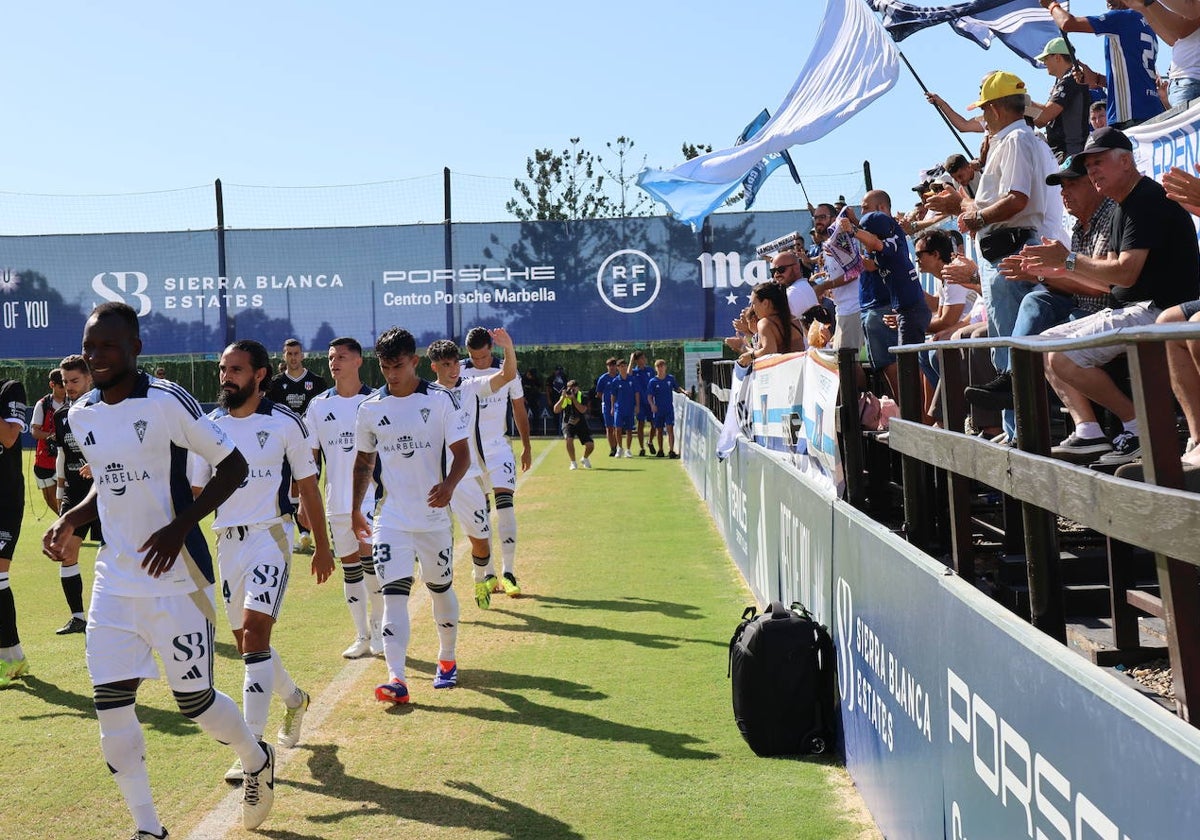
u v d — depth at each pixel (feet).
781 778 14.79
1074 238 15.76
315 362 87.61
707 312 86.28
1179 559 6.12
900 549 11.72
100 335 12.30
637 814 13.61
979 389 15.88
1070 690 6.83
